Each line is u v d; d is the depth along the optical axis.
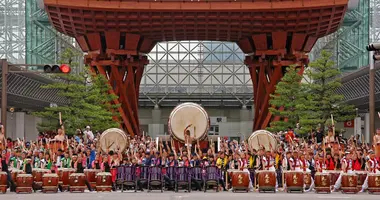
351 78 87.75
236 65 147.75
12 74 77.69
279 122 82.69
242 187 40.81
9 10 111.06
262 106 89.75
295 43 85.75
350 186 40.00
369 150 44.66
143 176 40.94
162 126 144.50
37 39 113.62
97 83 84.44
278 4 81.06
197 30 87.19
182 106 49.53
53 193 39.41
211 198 33.78
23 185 39.59
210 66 147.62
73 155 43.16
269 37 87.44
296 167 40.69
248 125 123.62
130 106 90.69
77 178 40.94
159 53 147.25
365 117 99.19
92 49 86.62
